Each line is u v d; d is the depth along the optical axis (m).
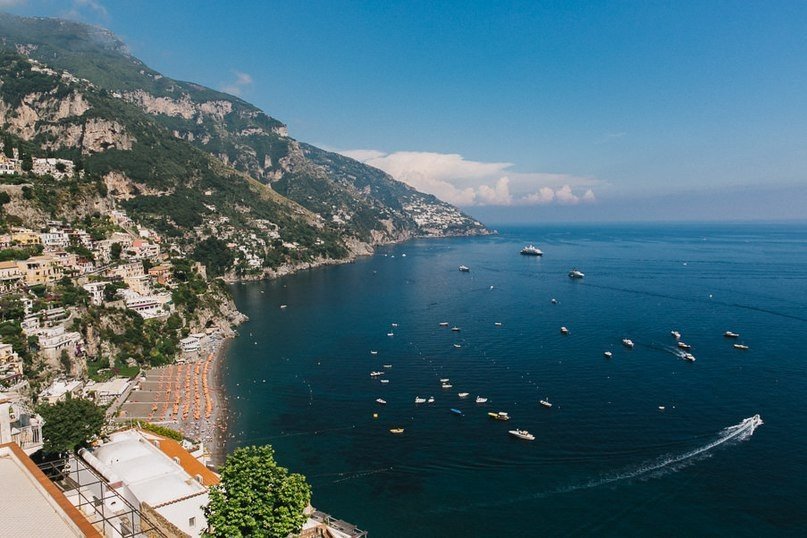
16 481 38.44
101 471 63.94
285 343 190.75
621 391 134.38
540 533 80.62
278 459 103.56
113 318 164.75
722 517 83.12
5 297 140.12
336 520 78.06
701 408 122.56
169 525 54.72
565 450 104.56
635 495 89.19
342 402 132.75
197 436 112.25
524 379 145.62
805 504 85.69
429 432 114.25
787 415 117.88
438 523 83.44
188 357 169.88
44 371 124.25
